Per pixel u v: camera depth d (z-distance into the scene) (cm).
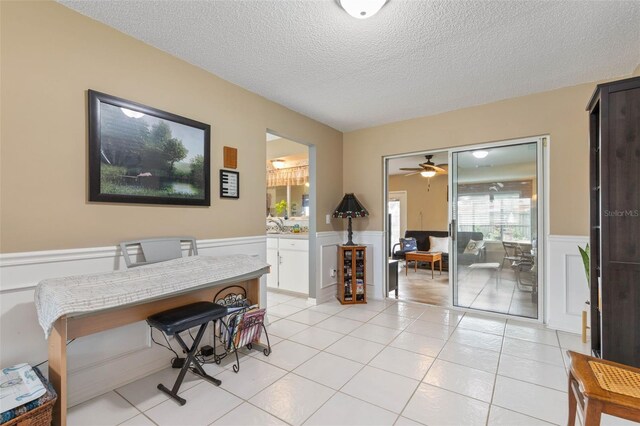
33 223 166
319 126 401
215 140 268
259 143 312
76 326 161
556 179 300
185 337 240
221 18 192
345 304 390
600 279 194
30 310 164
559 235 298
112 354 198
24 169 163
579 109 290
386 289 421
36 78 168
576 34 208
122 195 201
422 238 689
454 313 352
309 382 204
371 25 198
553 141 301
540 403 181
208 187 258
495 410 175
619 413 111
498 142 336
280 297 422
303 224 514
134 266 199
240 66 254
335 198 431
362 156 432
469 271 361
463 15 188
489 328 303
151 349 219
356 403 182
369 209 427
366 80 280
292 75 270
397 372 217
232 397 188
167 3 178
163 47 225
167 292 177
